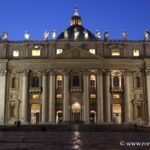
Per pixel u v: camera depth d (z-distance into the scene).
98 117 84.75
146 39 90.88
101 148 20.08
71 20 114.31
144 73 88.44
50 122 83.94
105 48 90.06
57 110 86.50
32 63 87.94
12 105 87.75
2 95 87.56
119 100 87.25
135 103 87.12
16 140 27.80
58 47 89.94
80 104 86.44
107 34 91.19
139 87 87.88
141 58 89.00
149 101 86.38
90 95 86.88
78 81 87.31
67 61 86.88
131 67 88.50
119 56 89.44
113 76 88.81
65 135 39.62
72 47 89.38
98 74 86.75
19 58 89.75
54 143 24.34
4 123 86.31
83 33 102.31
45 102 86.12
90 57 87.12
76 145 22.44
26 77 87.56
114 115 86.81
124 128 64.31
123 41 90.56
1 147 20.48
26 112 86.00
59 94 87.25
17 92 88.25
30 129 61.44
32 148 19.97
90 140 28.34
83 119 84.62
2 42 91.19
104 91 87.19
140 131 59.25
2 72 88.75
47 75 88.00
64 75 86.69
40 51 90.06
